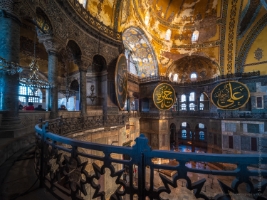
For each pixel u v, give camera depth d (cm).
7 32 400
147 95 2025
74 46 829
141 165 150
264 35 1554
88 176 176
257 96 1586
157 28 1808
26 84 621
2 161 295
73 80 1476
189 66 2211
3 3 392
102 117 955
